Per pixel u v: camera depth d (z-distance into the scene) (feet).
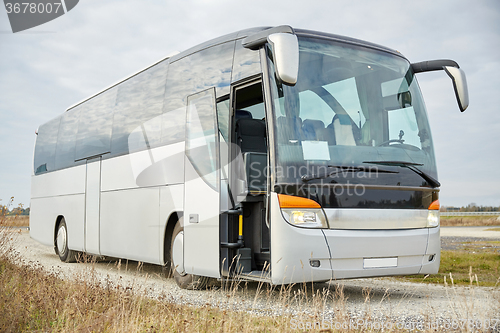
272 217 20.97
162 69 30.86
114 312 16.25
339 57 23.79
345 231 21.29
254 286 27.58
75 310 17.61
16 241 31.58
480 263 40.32
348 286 29.01
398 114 24.47
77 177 41.96
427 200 23.57
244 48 24.14
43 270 26.45
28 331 15.99
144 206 31.07
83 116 42.39
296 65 19.66
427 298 22.71
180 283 27.32
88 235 39.06
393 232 22.25
